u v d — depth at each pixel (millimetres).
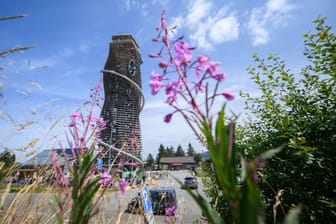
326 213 1746
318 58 2037
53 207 1271
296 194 1898
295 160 2004
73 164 1208
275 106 2436
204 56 854
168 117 848
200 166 3574
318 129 1884
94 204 1248
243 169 679
